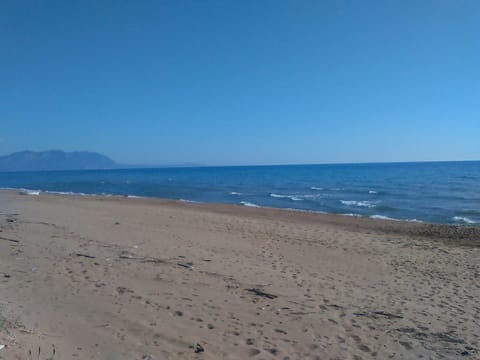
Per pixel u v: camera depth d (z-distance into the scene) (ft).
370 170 333.62
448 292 24.89
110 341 15.70
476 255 36.83
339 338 17.25
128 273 26.07
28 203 80.12
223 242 39.27
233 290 23.41
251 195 119.03
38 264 27.71
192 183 194.80
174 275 25.99
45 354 13.44
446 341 17.24
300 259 33.27
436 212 75.31
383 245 41.16
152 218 57.62
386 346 16.57
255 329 17.85
